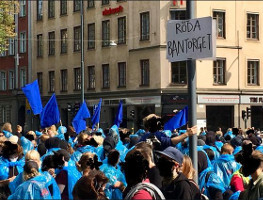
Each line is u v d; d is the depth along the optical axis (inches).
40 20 1939.0
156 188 191.3
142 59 1494.8
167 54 288.0
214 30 268.2
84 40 1720.0
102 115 1632.6
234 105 1462.8
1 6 1221.7
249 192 234.5
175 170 227.3
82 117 627.2
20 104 2052.2
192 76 279.6
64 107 1811.0
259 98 1478.8
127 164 202.5
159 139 283.9
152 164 247.9
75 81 1775.3
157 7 1451.8
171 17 1450.5
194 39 275.4
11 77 2117.4
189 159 247.9
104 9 1633.9
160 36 1448.1
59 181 290.7
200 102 1416.1
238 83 1467.8
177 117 454.3
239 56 1469.0
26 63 2018.9
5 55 2143.2
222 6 1451.8
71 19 1781.5
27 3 2006.6
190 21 277.4
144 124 295.0
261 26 1489.9
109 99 1606.8
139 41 1507.1
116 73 1592.0
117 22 1585.9
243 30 1473.9
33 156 279.6
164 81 1443.2
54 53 1871.3
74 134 652.1
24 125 1971.0
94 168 276.7
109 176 288.0
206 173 311.3
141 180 201.6
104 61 1641.2
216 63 1451.8
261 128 1472.7
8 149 335.0
